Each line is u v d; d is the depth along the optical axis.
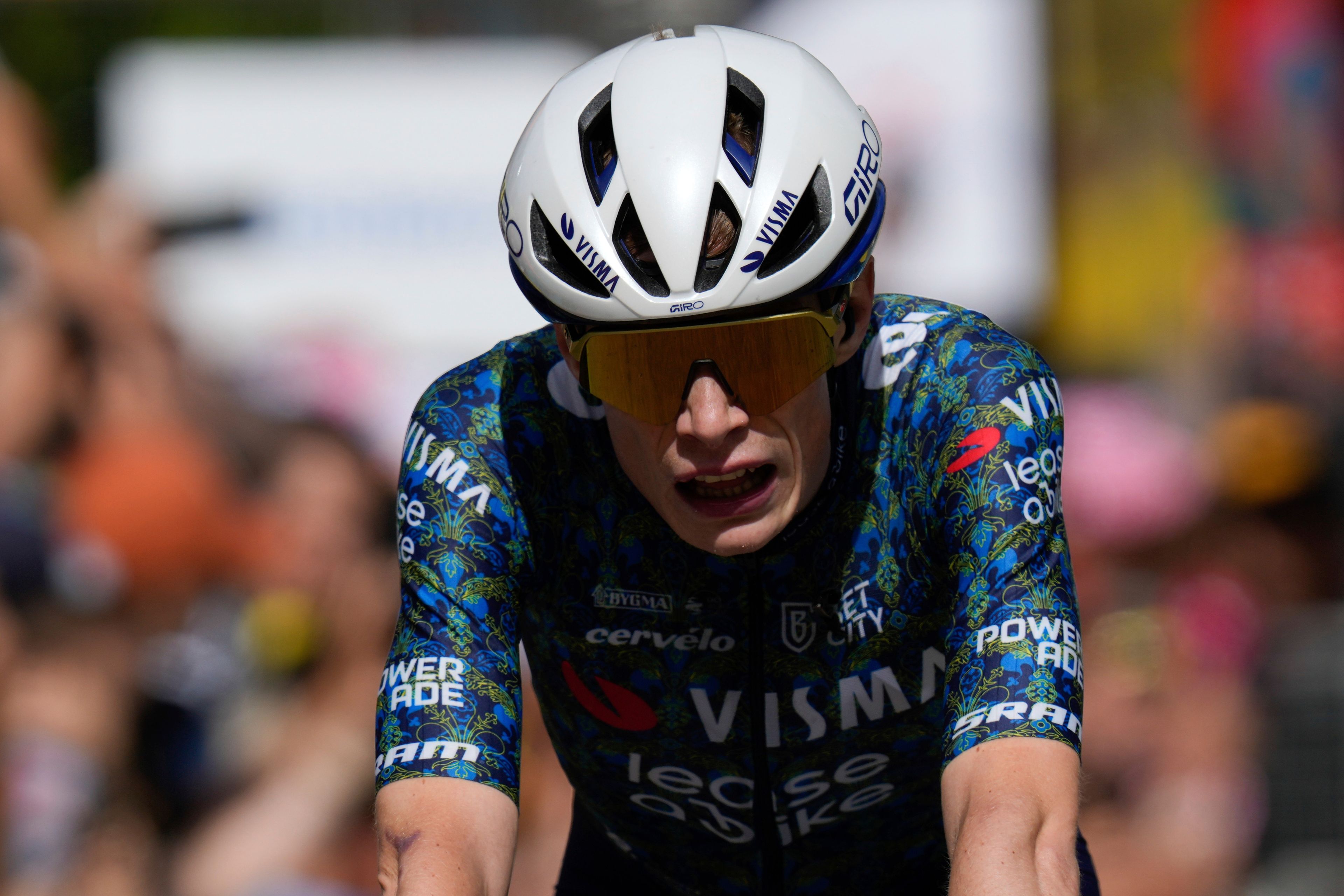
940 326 6.36
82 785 14.23
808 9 22.17
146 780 15.15
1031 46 22.27
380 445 20.19
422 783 5.52
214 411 18.83
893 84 22.22
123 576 16.31
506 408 6.36
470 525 6.07
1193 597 18.09
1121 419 21.62
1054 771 5.25
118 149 20.95
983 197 22.16
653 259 5.53
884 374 6.34
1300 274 25.77
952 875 5.15
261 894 14.70
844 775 6.84
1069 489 20.73
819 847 7.23
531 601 6.58
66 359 19.39
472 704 5.71
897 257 22.45
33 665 14.64
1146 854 15.61
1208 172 25.98
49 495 16.52
